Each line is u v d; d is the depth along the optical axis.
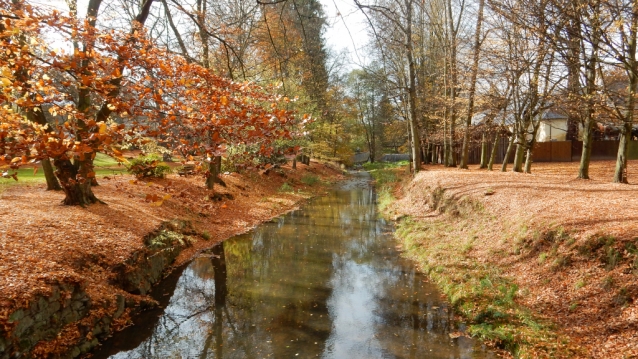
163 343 6.89
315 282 9.80
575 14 6.89
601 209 8.89
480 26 16.05
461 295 7.94
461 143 29.89
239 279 10.03
